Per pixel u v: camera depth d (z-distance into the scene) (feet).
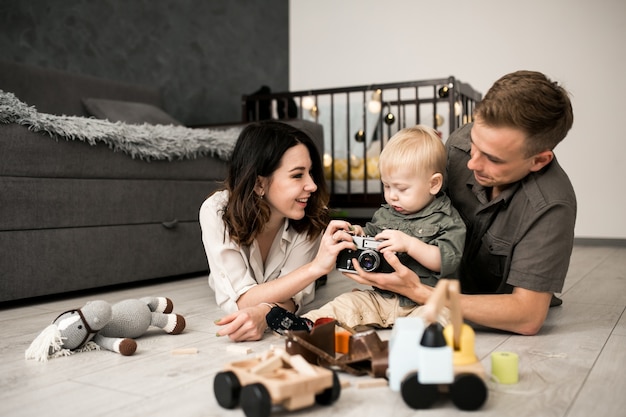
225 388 2.39
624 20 10.78
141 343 3.62
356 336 2.84
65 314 3.40
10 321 4.48
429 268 3.65
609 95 10.93
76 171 5.61
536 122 3.14
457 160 4.22
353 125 11.00
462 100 9.81
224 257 4.03
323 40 13.53
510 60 11.74
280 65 13.71
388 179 3.84
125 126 6.11
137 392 2.65
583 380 2.75
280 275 4.47
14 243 5.11
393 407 2.41
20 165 5.14
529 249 3.51
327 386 2.39
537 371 2.90
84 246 5.68
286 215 4.10
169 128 6.73
